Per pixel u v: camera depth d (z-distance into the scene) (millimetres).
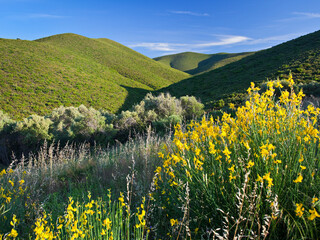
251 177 1955
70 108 18797
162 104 17016
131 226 2369
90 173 4895
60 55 58688
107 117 17922
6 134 15422
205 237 1973
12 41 58750
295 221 1582
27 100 29812
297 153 1953
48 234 1504
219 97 24203
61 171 5449
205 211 2076
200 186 2068
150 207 2336
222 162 2221
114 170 4672
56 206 3102
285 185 1872
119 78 58812
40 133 14938
